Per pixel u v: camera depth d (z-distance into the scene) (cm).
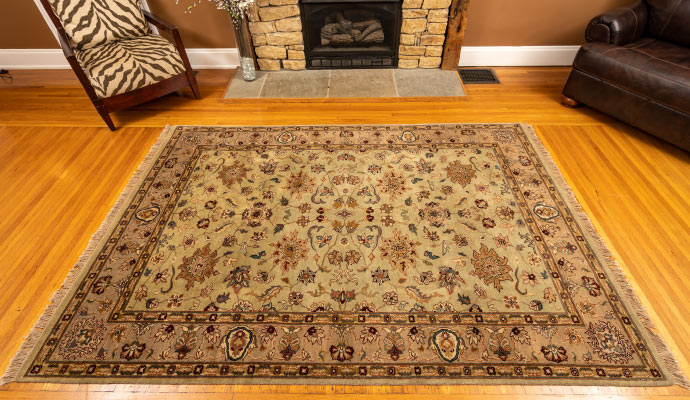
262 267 173
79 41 253
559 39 310
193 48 319
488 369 139
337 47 317
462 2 276
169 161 231
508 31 305
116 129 260
